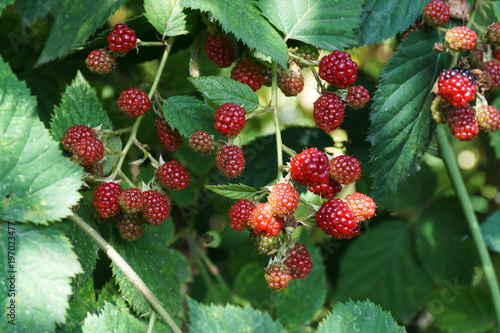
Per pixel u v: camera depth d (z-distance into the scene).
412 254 0.74
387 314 0.58
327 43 0.57
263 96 0.80
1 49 0.67
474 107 0.58
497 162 0.76
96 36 0.59
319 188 0.53
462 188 0.66
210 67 0.69
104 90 0.68
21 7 0.63
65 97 0.57
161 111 0.57
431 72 0.60
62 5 0.61
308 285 0.67
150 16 0.56
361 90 0.55
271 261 0.53
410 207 0.74
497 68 0.58
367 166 0.65
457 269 0.73
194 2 0.55
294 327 0.66
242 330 0.58
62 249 0.52
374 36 0.59
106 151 0.55
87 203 0.57
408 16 0.60
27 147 0.52
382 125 0.60
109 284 0.58
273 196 0.52
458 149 0.78
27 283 0.51
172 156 0.69
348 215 0.52
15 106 0.52
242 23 0.55
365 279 0.74
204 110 0.56
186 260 0.70
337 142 0.66
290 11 0.57
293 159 0.53
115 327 0.54
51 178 0.52
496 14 0.62
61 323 0.53
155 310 0.54
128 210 0.54
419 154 0.61
